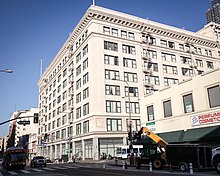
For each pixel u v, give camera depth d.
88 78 54.38
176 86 29.33
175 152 20.53
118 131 51.56
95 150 48.72
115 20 57.97
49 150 82.75
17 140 155.00
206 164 18.95
